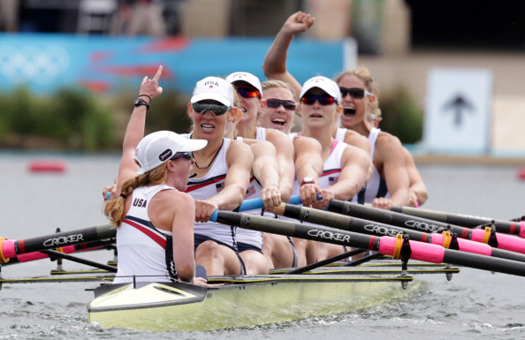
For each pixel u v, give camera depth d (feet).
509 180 265.13
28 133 326.24
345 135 126.31
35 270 132.87
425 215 121.70
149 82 99.14
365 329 92.27
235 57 313.12
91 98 323.16
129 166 93.97
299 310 98.02
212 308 85.56
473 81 289.74
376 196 135.64
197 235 100.37
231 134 104.06
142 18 375.86
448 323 97.04
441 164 296.51
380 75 377.30
